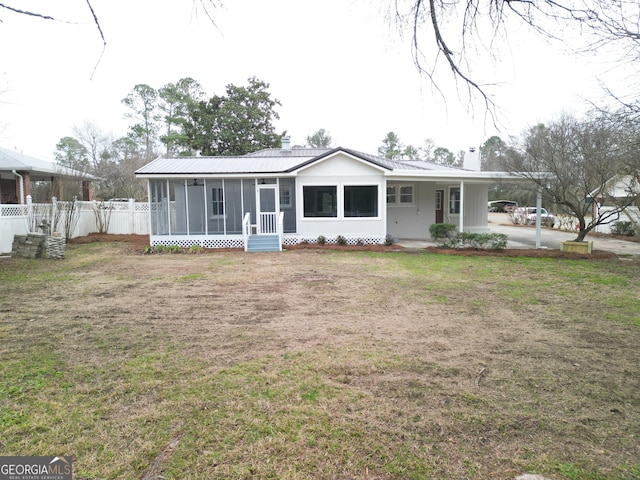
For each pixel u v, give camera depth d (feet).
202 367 13.82
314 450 9.18
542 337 17.13
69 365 13.97
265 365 13.98
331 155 49.93
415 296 24.59
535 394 12.00
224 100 121.08
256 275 31.83
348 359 14.55
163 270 34.50
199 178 50.52
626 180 50.90
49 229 50.42
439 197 60.59
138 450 9.15
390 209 59.82
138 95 145.28
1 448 9.20
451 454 9.07
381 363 14.19
